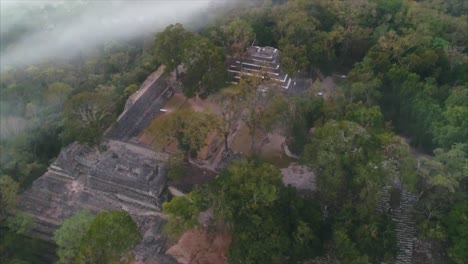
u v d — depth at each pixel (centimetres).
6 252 6688
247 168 6444
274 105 7519
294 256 6066
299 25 9619
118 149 7975
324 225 6531
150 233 6888
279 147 8206
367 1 11350
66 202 7469
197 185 6650
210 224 6869
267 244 5853
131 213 7188
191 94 8650
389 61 9162
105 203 7350
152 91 9250
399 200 7119
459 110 7475
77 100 7731
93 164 7656
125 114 8612
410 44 9475
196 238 6831
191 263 6562
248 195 6116
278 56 9625
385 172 6072
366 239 5959
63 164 7775
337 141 6247
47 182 7769
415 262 6625
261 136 8294
